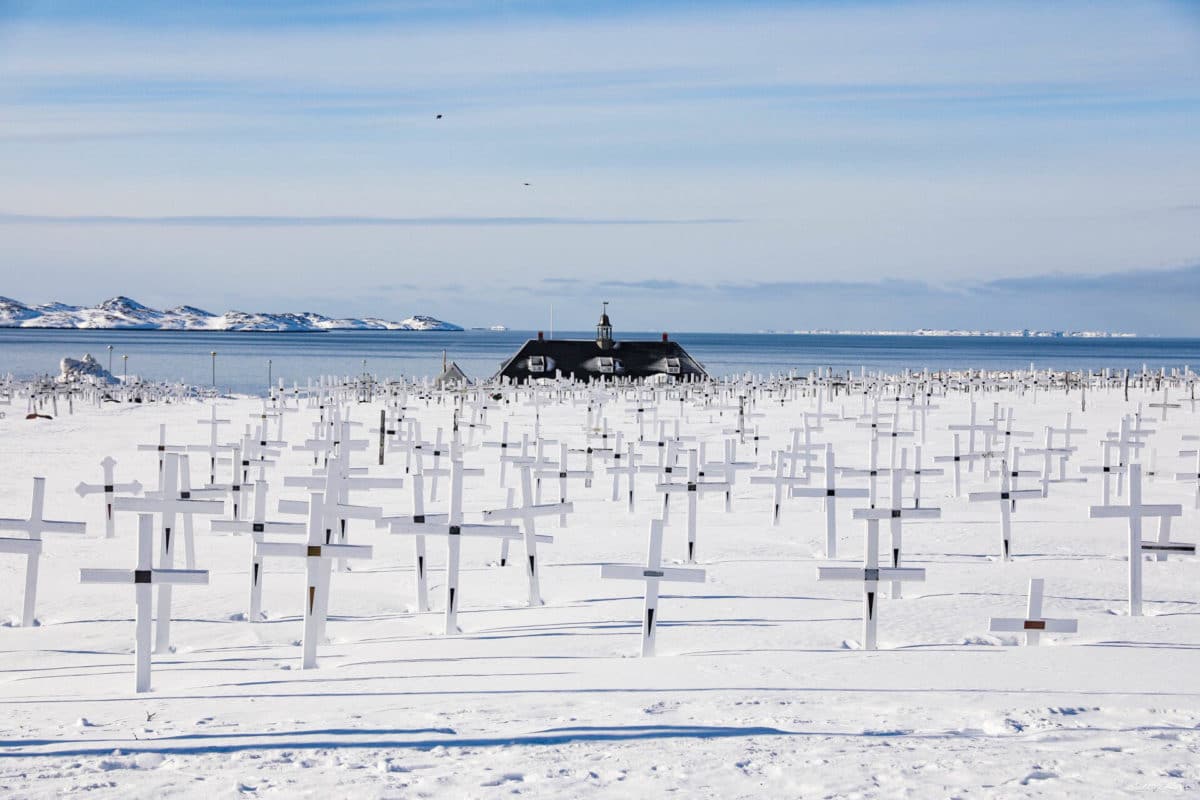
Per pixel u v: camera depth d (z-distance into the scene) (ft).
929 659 35.55
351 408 188.85
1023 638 39.63
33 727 27.86
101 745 25.63
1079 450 115.24
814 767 23.58
